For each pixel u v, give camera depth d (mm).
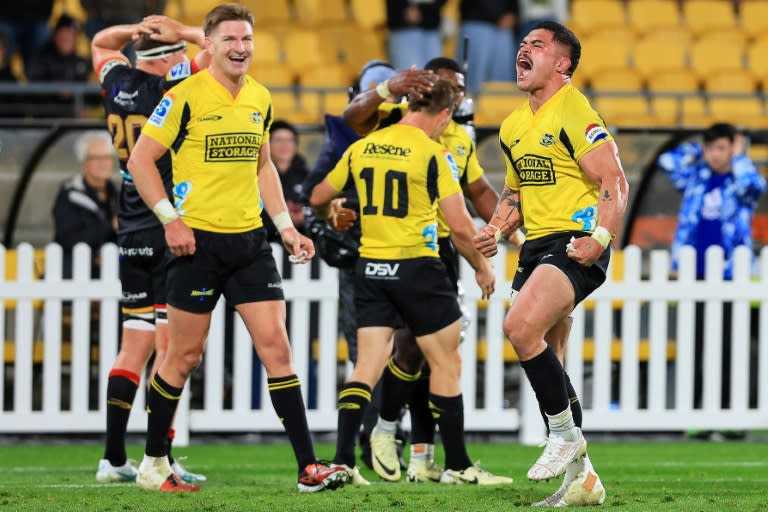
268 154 22109
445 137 24047
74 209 33656
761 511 18672
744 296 32969
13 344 33312
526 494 20875
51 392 32000
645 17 56719
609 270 33688
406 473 25406
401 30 48469
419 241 22266
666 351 33188
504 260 32281
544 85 19297
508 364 35469
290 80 51500
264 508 19047
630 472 26625
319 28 54156
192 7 53688
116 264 32000
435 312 22328
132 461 25141
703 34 56156
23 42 47312
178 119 20844
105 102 23969
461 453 22922
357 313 22844
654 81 53938
